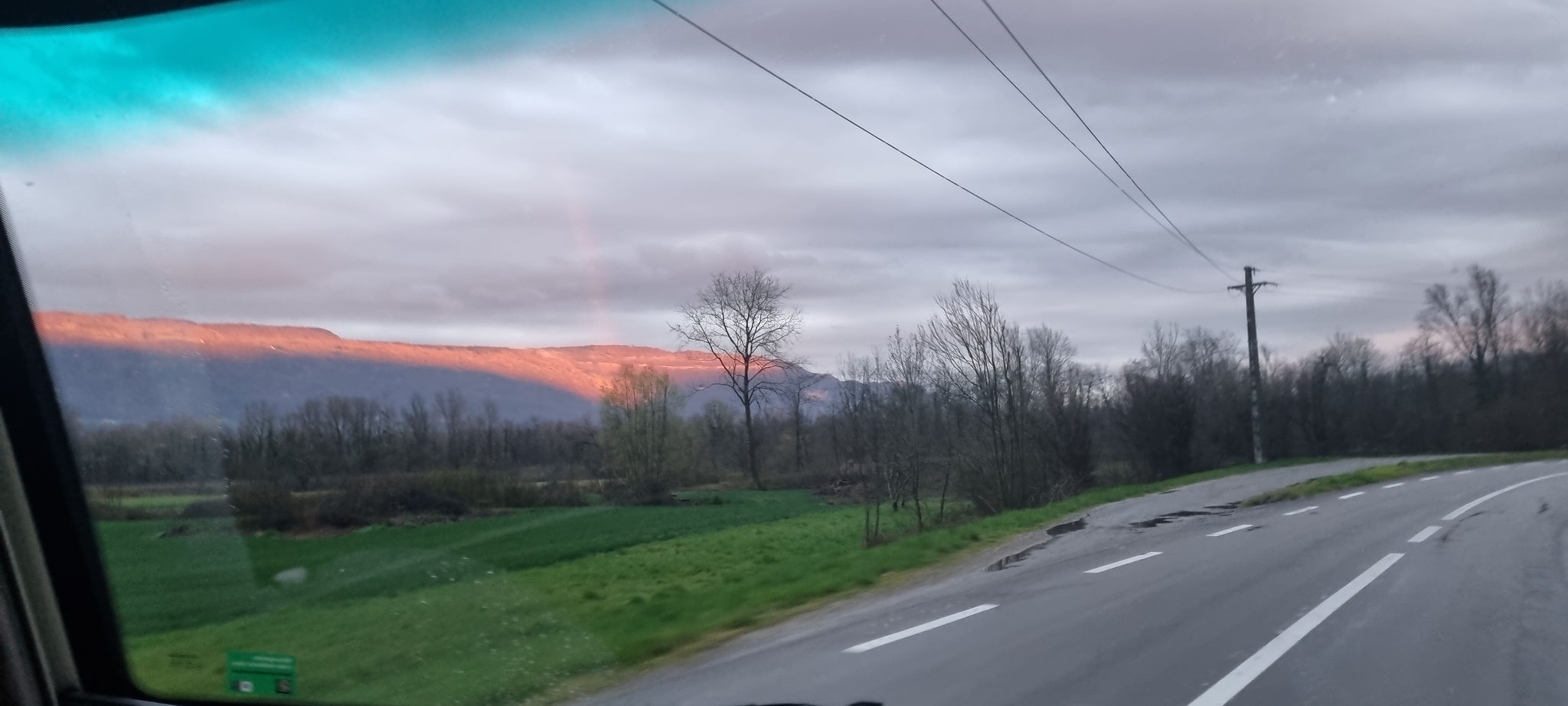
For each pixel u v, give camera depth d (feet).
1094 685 20.33
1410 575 33.45
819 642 25.31
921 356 98.89
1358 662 21.54
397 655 24.29
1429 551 39.45
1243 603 29.43
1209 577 35.14
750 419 92.32
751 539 57.72
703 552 51.72
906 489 86.63
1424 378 163.63
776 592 34.91
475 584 34.04
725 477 88.89
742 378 93.04
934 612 29.48
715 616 29.91
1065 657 22.85
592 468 66.95
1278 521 55.93
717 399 91.66
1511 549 39.04
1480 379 155.02
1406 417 163.02
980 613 28.96
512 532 53.83
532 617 29.53
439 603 31.01
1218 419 163.32
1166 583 33.99
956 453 100.48
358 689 21.49
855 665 22.50
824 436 94.17
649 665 23.58
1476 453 151.74
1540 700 18.35
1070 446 126.41
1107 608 29.25
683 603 33.12
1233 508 66.13
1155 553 42.96
